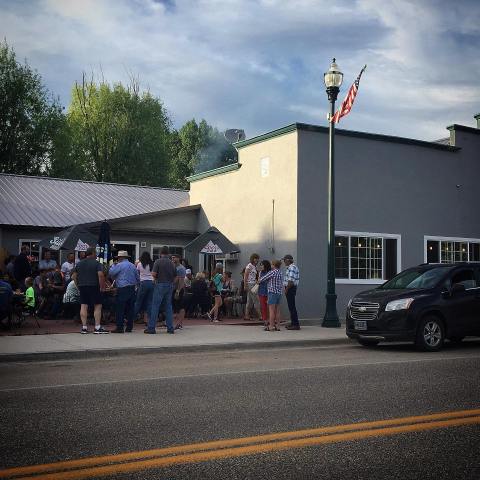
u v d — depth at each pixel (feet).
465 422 19.35
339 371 30.12
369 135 64.44
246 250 67.56
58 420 19.66
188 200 94.79
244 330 49.75
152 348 38.75
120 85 154.51
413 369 30.78
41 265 63.21
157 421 19.52
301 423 19.27
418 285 42.14
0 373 29.89
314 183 61.16
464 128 71.20
